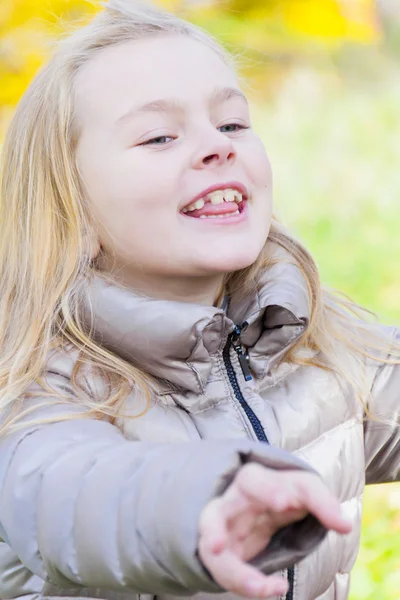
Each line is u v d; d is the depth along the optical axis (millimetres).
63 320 1973
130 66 1918
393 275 6398
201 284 1971
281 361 2117
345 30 8719
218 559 1074
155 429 1831
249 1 8844
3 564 1837
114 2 2129
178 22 2119
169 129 1871
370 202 7840
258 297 2068
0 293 2164
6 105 5293
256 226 1923
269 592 1047
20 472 1527
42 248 2035
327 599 2117
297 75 10289
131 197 1855
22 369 1891
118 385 1871
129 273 1960
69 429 1616
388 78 10773
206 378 1872
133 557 1249
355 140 9273
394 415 2227
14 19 5113
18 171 2131
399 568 3408
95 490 1336
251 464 1109
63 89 1988
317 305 2244
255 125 9766
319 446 2049
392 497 3869
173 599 1793
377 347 2297
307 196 8047
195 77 1907
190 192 1835
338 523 1058
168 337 1806
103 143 1903
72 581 1412
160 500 1200
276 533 1146
